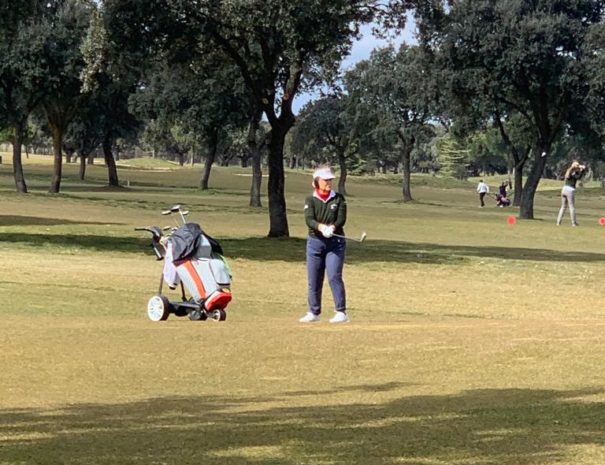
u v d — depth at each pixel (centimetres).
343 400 747
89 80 2773
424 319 1330
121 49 2642
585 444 593
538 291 1778
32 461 552
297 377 846
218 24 2622
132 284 1636
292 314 1348
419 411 700
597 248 2912
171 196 6175
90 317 1239
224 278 1180
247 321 1223
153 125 9294
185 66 2986
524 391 776
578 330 1098
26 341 993
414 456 566
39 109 6088
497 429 638
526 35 4291
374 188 10219
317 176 1186
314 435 621
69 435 622
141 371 862
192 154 14975
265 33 2577
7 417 679
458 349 970
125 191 6950
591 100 4303
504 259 2377
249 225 3503
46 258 2078
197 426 650
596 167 13212
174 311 1187
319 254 1195
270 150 2864
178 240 1174
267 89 2812
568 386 796
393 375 855
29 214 3669
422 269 2138
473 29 4300
